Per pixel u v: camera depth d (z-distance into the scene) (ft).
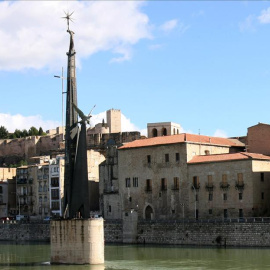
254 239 455.22
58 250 340.18
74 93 352.49
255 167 504.43
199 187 531.09
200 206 529.45
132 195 577.02
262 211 505.66
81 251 335.67
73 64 353.31
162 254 422.41
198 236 484.74
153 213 560.20
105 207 599.98
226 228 469.98
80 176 343.46
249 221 463.01
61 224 338.95
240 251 427.74
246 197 502.38
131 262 378.53
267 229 449.48
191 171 538.47
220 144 584.40
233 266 353.51
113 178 611.06
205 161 529.04
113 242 534.37
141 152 574.15
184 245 486.38
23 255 437.58
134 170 577.02
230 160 513.45
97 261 337.93
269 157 536.42
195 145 554.87
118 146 614.75
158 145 561.43
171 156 552.82
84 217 341.41
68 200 344.69
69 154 347.77
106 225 540.52
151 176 565.12
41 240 590.96
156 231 509.76
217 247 461.37
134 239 520.42
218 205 518.37
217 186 520.01
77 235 336.08
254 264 359.66
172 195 548.72
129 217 523.29
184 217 539.29
